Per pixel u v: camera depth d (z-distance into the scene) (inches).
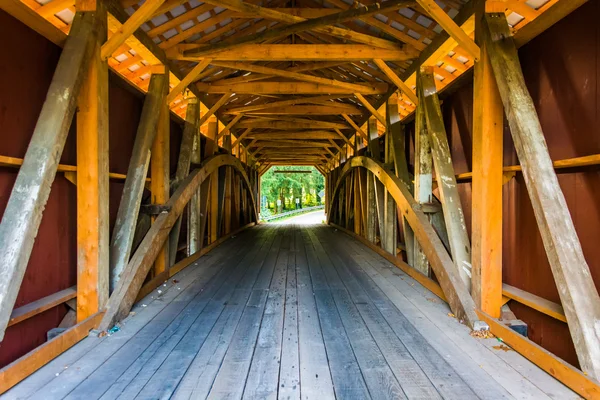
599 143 71.4
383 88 198.1
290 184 1230.3
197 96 199.0
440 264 116.8
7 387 63.8
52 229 90.1
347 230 337.1
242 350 81.4
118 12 110.0
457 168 134.2
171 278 151.9
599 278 71.9
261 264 185.3
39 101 86.0
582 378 61.4
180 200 154.0
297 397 62.4
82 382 67.1
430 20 130.3
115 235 111.4
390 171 182.9
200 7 132.5
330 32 141.6
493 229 96.0
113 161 119.2
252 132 375.9
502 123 95.7
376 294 128.9
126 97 129.6
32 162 73.6
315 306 114.6
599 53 71.2
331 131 379.6
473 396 62.6
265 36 135.0
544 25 84.4
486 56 95.0
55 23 112.6
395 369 72.3
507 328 84.7
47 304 82.2
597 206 72.8
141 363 74.9
